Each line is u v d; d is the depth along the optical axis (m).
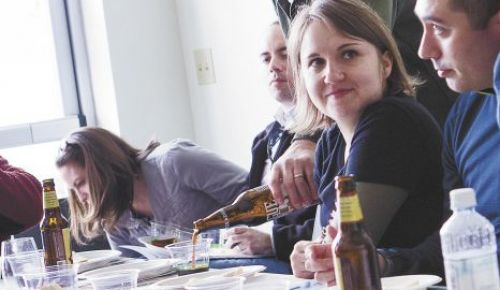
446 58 1.54
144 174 3.12
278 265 2.38
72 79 4.39
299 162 2.17
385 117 1.88
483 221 1.12
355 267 1.21
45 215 2.29
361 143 1.87
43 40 4.34
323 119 2.15
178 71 4.21
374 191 1.82
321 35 1.92
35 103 4.33
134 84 4.18
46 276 1.90
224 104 3.98
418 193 1.88
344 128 1.99
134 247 2.86
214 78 4.02
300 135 2.33
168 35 4.21
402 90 2.01
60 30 4.37
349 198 1.22
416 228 1.87
